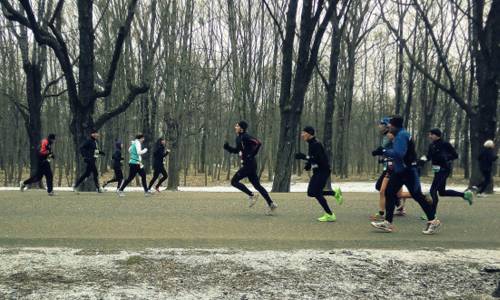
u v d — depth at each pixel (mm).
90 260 6414
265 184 29562
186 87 27297
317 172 9523
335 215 10461
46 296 5023
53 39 16750
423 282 5801
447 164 9680
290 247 7301
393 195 8516
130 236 7961
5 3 15500
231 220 9688
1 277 5633
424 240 7879
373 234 8352
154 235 8070
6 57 28984
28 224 9047
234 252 6918
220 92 34719
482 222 9703
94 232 8281
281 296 5227
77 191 15297
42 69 23984
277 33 29141
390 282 5773
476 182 18266
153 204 12062
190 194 14891
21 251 6844
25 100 30922
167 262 6355
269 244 7477
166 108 24891
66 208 11250
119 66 27672
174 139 23609
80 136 17875
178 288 5395
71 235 7984
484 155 15484
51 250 6922
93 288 5316
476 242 7746
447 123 42562
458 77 38625
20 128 33438
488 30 18547
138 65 27766
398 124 8352
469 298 5336
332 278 5855
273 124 33781
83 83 17984
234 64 29594
